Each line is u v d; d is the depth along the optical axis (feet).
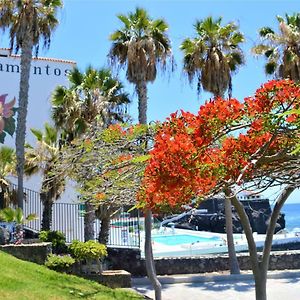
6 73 86.43
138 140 25.21
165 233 103.96
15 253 42.39
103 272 45.78
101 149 27.22
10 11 55.93
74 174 30.66
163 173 18.13
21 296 27.20
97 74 56.34
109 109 56.24
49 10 57.26
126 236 55.47
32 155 60.85
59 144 60.03
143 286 49.42
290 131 17.78
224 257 56.95
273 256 57.52
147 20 49.57
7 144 84.07
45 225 57.26
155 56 48.62
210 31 56.49
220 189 18.45
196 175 18.15
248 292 45.70
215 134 18.72
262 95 18.20
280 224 127.34
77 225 62.49
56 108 57.62
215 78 55.52
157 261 55.26
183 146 18.19
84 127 53.31
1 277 30.35
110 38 50.14
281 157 18.01
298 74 59.82
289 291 46.14
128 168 24.82
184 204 18.95
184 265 55.77
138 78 47.91
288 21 62.54
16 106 86.17
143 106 47.62
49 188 49.49
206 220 116.47
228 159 18.45
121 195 25.90
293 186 19.58
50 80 90.22
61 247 48.65
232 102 18.74
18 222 47.70
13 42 56.24
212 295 44.78
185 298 43.70
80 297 31.37
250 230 25.54
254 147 18.65
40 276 34.73
